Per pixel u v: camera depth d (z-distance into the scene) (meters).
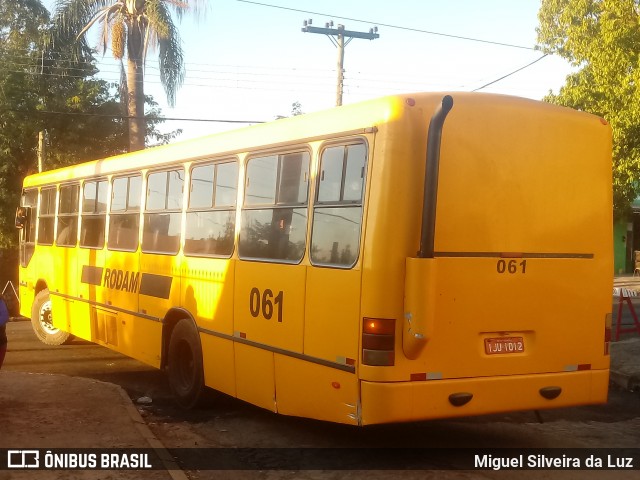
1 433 6.62
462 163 5.95
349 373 5.81
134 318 9.54
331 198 6.17
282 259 6.70
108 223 10.45
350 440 7.04
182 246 8.46
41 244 13.03
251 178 7.30
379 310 5.64
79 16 23.33
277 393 6.68
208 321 7.85
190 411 8.23
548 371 6.32
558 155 6.42
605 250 6.67
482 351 6.00
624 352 11.52
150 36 23.19
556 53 19.34
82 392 8.22
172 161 8.82
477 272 5.97
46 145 24.30
